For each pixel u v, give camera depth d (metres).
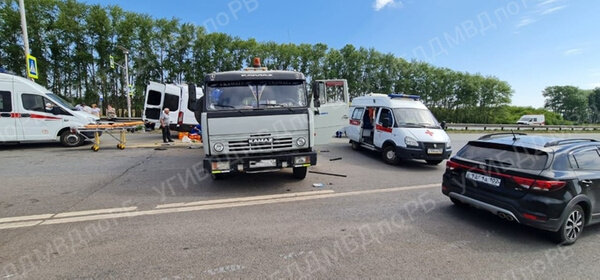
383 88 44.34
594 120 87.06
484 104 48.62
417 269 3.04
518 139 4.49
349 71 44.69
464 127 27.95
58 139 11.12
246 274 2.89
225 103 5.54
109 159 8.62
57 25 30.09
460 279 2.88
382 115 9.73
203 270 2.94
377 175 7.46
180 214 4.44
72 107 11.16
